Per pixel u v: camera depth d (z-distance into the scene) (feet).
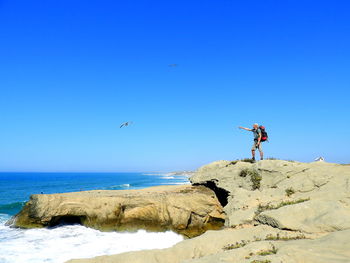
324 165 53.98
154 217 59.41
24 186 267.18
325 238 28.32
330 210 35.12
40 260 42.93
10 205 114.01
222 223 60.64
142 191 75.51
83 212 62.13
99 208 61.77
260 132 66.28
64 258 43.93
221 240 34.50
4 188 240.94
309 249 24.75
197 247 33.47
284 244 27.50
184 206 59.93
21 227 62.54
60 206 61.67
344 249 24.27
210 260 26.68
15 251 46.85
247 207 48.52
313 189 48.11
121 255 33.01
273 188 54.08
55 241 52.49
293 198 47.19
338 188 44.83
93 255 45.29
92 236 55.98
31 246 49.52
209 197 64.85
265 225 38.37
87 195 66.90
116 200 62.18
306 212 36.52
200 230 58.54
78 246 49.75
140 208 60.44
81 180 397.39
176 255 32.63
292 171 54.80
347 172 49.06
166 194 65.82
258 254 25.82
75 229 60.64
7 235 56.65
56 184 295.07
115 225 59.72
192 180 76.02
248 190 57.93
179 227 57.82
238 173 63.82
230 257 26.32
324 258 22.53
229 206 53.16
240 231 36.99
